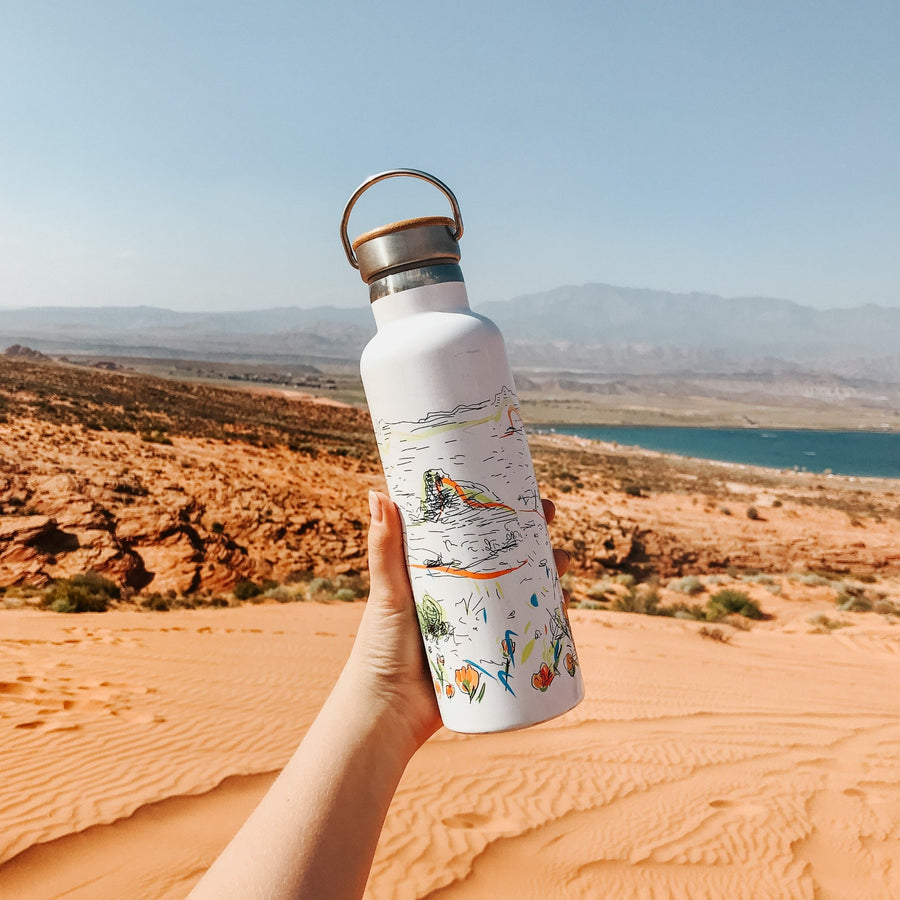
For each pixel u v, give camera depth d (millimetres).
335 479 52375
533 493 1453
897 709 9477
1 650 8703
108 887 3266
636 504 58094
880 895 4031
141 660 8812
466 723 1338
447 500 1370
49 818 3951
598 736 7047
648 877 4066
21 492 32062
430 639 1358
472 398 1384
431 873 3834
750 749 6977
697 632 19219
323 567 36219
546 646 1406
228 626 14461
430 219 1438
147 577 30281
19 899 3123
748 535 52312
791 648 18156
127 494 35031
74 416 53625
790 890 4012
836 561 49938
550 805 5078
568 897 3742
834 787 5957
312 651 10914
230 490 40594
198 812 4238
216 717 6348
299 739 5906
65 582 24344
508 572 1382
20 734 5402
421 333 1392
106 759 5000
